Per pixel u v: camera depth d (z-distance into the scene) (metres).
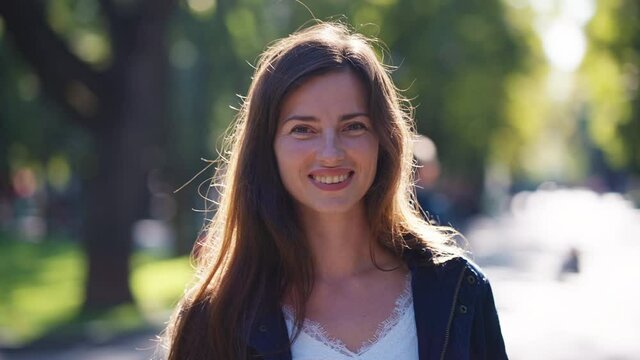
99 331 13.98
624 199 75.56
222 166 3.30
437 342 2.77
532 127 30.91
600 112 18.34
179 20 20.62
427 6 25.17
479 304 2.88
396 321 2.80
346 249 2.87
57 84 15.54
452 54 25.70
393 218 2.92
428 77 25.48
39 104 27.83
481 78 26.17
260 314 2.77
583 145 89.75
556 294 18.36
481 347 2.89
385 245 2.93
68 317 15.59
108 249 16.25
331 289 2.84
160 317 15.43
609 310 16.06
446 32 25.48
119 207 16.25
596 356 11.83
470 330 2.81
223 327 2.77
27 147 29.28
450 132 26.98
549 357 11.76
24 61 15.59
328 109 2.76
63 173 36.41
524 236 37.53
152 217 44.19
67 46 15.51
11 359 13.09
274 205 2.84
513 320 14.97
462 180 33.41
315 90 2.76
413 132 3.25
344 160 2.76
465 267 2.88
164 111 20.69
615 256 28.52
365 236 2.91
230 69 23.31
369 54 2.84
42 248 33.31
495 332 2.92
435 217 5.16
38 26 15.15
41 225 43.88
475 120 26.81
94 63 16.22
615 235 38.44
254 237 2.85
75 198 41.47
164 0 15.95
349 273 2.87
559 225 46.19
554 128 63.38
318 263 2.87
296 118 2.77
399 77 25.28
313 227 2.87
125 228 16.31
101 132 16.12
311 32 2.88
